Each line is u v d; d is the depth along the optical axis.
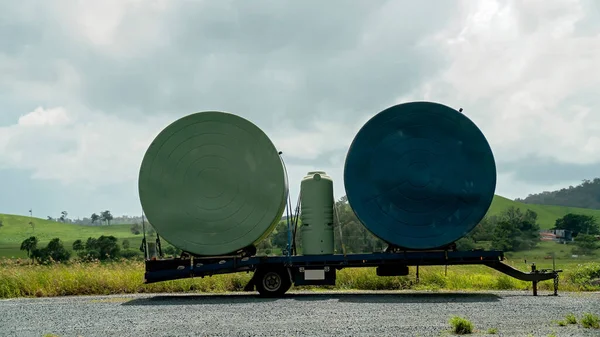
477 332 9.93
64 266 21.58
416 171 16.20
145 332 10.55
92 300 16.67
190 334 10.23
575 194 182.38
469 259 16.16
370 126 16.34
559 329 10.12
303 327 10.72
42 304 15.84
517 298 15.35
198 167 16.56
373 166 16.27
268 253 17.67
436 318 11.67
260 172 16.45
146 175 16.56
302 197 17.25
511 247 64.94
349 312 12.76
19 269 20.73
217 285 19.75
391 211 16.19
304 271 16.53
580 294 16.52
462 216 16.09
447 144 16.23
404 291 18.33
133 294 18.75
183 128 16.61
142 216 16.86
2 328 11.53
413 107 16.31
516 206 145.50
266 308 13.76
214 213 16.47
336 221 18.14
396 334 9.80
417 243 16.06
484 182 16.06
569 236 90.88
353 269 20.44
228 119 16.59
